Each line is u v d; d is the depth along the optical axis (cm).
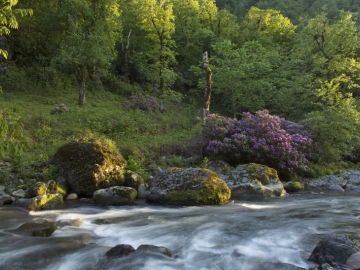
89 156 1145
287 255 634
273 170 1327
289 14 5094
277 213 951
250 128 1590
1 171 1134
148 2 2505
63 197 1083
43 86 2302
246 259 612
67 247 658
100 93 2555
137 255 604
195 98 3164
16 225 796
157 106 2466
